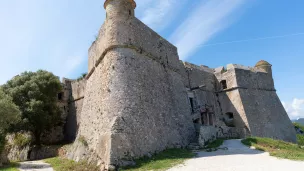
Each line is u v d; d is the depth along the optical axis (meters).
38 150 25.73
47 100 27.84
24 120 25.03
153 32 22.94
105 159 13.98
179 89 24.86
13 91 26.55
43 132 29.48
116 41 18.39
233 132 27.83
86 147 18.14
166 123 19.39
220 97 34.50
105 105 16.83
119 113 15.79
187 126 23.08
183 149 18.88
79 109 32.25
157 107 19.12
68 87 35.84
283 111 37.00
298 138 38.00
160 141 17.47
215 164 13.07
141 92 17.89
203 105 30.19
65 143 29.20
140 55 19.64
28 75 29.88
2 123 18.86
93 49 23.89
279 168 11.52
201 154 17.09
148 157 15.26
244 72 34.84
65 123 33.75
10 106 19.39
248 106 32.31
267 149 18.53
